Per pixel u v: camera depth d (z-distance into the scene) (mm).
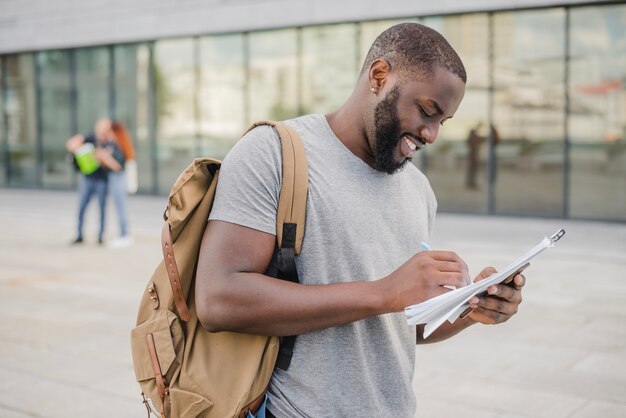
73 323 6008
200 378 1637
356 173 1688
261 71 15016
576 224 11758
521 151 12375
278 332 1579
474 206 12852
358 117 1679
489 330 5703
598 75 11680
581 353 5105
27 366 4883
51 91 18500
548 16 11953
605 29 11570
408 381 1775
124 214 10297
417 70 1561
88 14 17250
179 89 16266
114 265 8703
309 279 1639
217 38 15547
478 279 1644
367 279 1658
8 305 6660
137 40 16547
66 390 4430
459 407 4129
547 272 7949
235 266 1574
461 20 12633
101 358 5062
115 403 4223
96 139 10227
